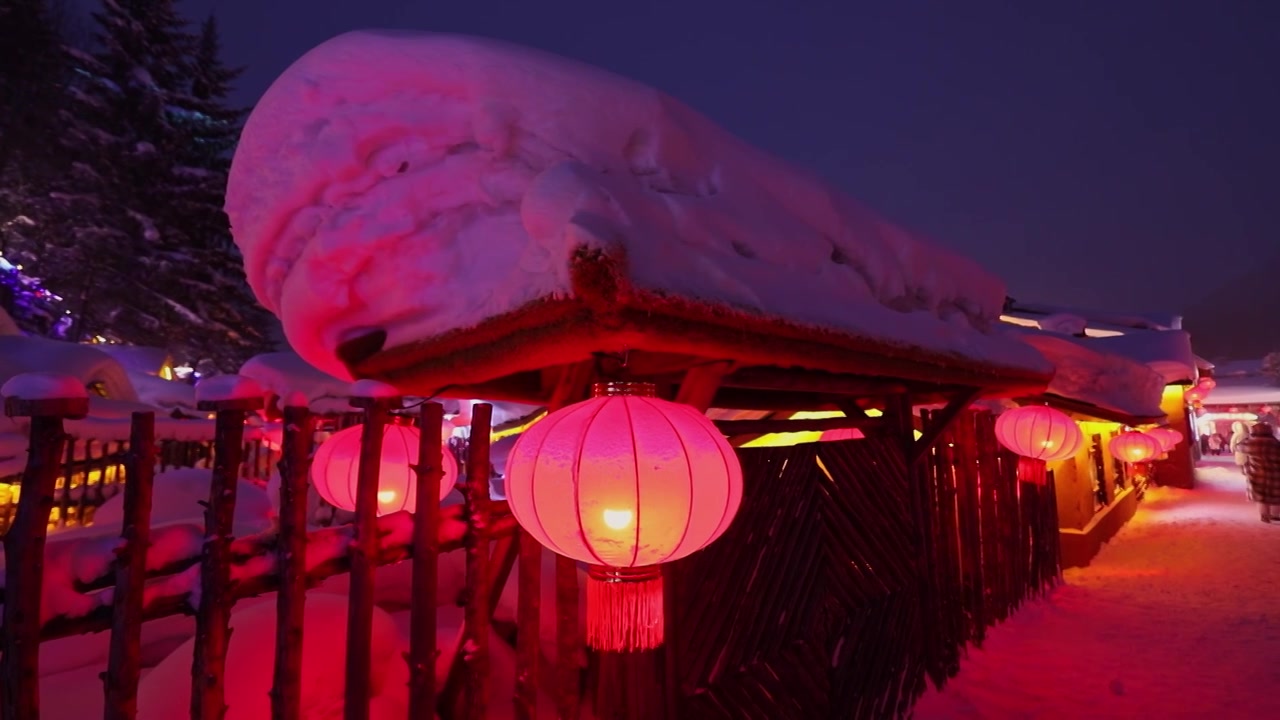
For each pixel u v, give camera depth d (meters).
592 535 1.80
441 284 2.45
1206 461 28.36
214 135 27.61
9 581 1.52
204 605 1.80
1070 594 7.53
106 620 1.70
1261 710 4.59
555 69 2.34
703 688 3.11
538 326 1.99
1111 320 18.06
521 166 2.33
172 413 10.39
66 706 2.55
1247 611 6.80
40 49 23.56
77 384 1.62
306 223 2.75
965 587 5.79
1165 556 9.69
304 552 2.00
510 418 11.72
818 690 3.83
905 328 3.45
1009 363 4.72
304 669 2.42
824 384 3.84
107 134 23.64
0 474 6.44
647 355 2.52
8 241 22.70
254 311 27.31
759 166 2.96
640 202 2.11
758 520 3.63
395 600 3.94
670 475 1.78
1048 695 4.89
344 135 2.56
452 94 2.44
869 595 4.40
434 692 2.29
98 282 23.17
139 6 26.06
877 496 4.64
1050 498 8.07
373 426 2.21
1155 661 5.48
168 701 2.28
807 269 2.93
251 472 8.84
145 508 1.72
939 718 4.54
